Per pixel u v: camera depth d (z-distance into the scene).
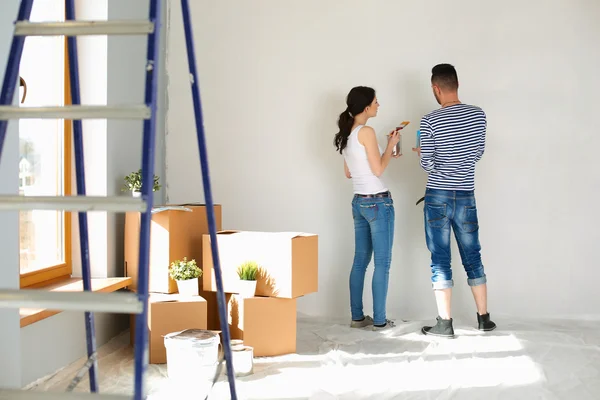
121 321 4.10
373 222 4.32
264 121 4.86
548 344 3.86
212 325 3.95
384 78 4.77
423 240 4.78
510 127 4.72
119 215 4.03
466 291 4.73
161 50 4.85
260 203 4.87
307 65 4.82
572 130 4.68
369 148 4.25
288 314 3.67
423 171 4.77
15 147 2.69
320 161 4.82
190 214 3.90
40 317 2.93
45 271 3.48
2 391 1.60
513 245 4.73
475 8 4.71
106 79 3.77
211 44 4.88
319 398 2.81
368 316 4.51
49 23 1.72
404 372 3.29
